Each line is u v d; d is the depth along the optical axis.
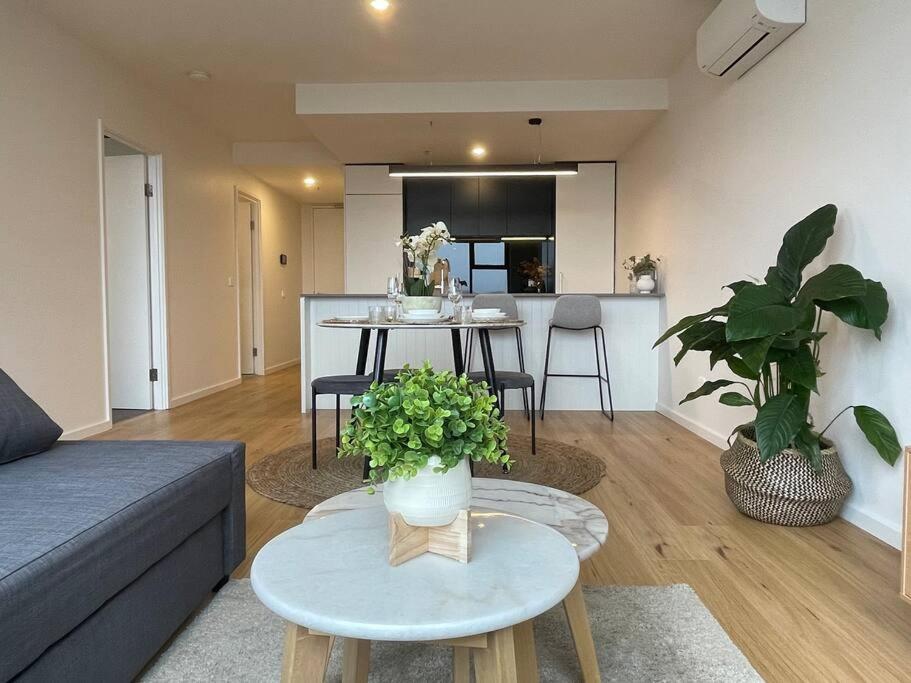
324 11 3.30
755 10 2.49
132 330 4.51
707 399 3.54
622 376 4.54
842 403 2.27
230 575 1.74
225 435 3.66
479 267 6.57
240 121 5.28
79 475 1.37
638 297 4.46
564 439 3.54
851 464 2.21
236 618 1.50
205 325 5.29
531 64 4.09
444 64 4.08
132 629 1.20
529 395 4.59
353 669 1.11
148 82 4.30
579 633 1.15
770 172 2.79
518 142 5.36
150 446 1.68
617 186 6.08
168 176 4.63
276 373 7.17
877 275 2.07
